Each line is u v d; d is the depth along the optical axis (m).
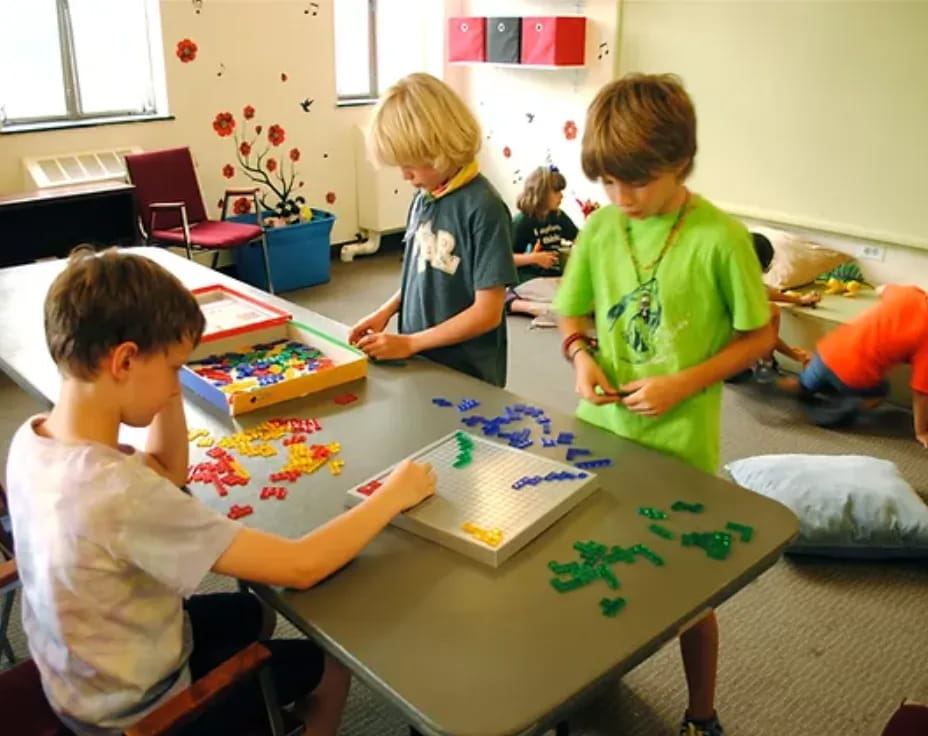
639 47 4.55
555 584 1.15
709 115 4.34
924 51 3.53
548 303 4.37
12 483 1.14
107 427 1.11
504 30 4.90
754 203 4.29
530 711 0.94
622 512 1.31
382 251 5.72
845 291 3.88
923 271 3.79
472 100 5.57
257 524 1.29
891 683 2.03
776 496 2.57
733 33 4.13
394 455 1.49
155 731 1.04
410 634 1.06
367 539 1.19
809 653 2.12
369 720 1.89
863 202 3.89
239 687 1.16
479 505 1.29
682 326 1.53
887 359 3.15
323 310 4.54
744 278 1.46
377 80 5.56
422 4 5.52
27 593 1.15
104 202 4.29
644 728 1.89
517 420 1.61
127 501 1.05
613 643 1.04
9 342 1.94
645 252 1.54
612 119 1.37
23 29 4.14
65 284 1.07
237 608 1.50
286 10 4.86
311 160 5.26
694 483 1.40
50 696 1.17
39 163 4.18
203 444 1.52
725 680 2.03
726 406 3.50
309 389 1.72
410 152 1.78
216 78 4.70
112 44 4.43
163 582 1.07
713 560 1.20
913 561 2.47
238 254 4.84
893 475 2.64
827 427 3.33
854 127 3.83
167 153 4.36
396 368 1.86
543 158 5.26
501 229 1.85
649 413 1.50
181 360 1.14
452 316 1.97
